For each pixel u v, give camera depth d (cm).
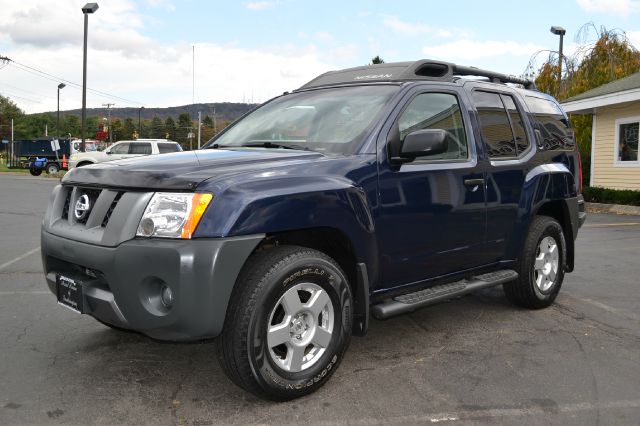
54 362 383
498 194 462
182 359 391
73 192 349
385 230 372
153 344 419
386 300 394
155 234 295
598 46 2155
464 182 428
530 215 494
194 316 290
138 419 303
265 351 309
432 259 409
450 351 411
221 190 299
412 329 464
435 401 327
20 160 3891
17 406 317
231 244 293
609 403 326
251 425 297
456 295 421
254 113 475
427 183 398
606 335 451
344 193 341
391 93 407
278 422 301
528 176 497
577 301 557
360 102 410
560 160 554
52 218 361
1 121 11562
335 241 360
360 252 352
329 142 383
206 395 334
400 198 379
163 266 290
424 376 364
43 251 356
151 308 300
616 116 1731
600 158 1802
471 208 434
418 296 403
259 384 308
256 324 304
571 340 438
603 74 2114
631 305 543
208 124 10481
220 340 309
